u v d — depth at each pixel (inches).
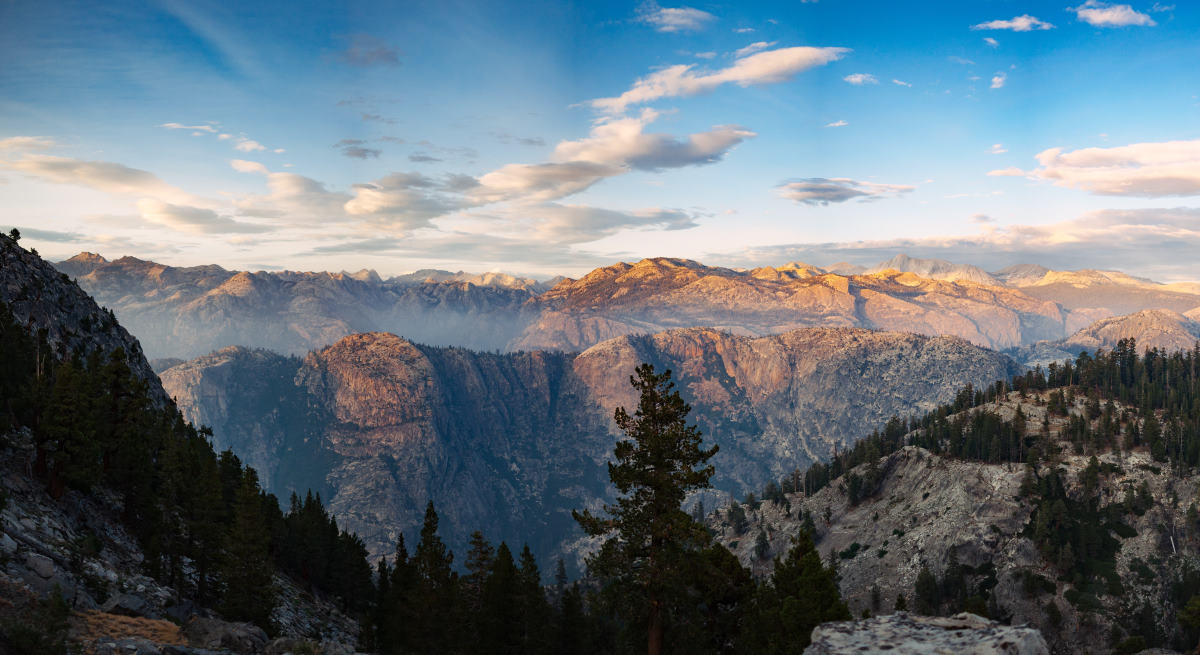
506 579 2896.2
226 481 4303.6
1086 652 7017.7
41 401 2586.1
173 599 2133.4
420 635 2790.4
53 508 2358.5
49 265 5935.0
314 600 3978.8
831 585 1819.6
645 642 1825.8
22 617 1241.4
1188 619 2471.7
